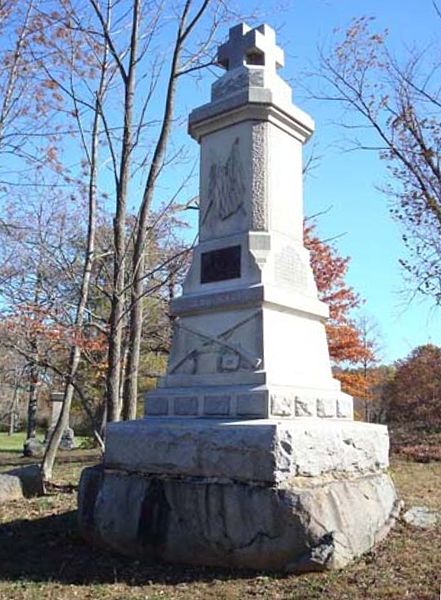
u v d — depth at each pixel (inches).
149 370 892.6
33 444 908.6
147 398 277.6
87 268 496.7
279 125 299.6
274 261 277.7
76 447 980.6
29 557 241.6
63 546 255.3
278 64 315.9
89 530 256.1
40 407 1370.6
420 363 1234.0
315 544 212.2
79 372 696.4
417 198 658.2
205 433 234.2
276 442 219.0
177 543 228.7
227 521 221.0
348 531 224.4
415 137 644.7
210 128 306.5
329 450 239.8
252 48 307.3
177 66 458.3
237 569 217.2
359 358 791.1
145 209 450.6
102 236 609.3
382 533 247.8
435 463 550.9
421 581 199.5
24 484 378.9
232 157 295.6
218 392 255.6
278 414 243.8
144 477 247.8
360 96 642.8
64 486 422.6
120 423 266.1
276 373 254.8
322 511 217.8
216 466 229.0
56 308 560.7
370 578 202.7
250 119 293.4
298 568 209.3
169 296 706.2
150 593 196.7
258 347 258.1
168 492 237.1
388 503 266.1
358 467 257.0
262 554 213.5
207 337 274.4
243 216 285.9
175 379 278.4
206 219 299.6
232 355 263.0
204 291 285.1
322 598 186.2
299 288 289.6
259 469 219.8
